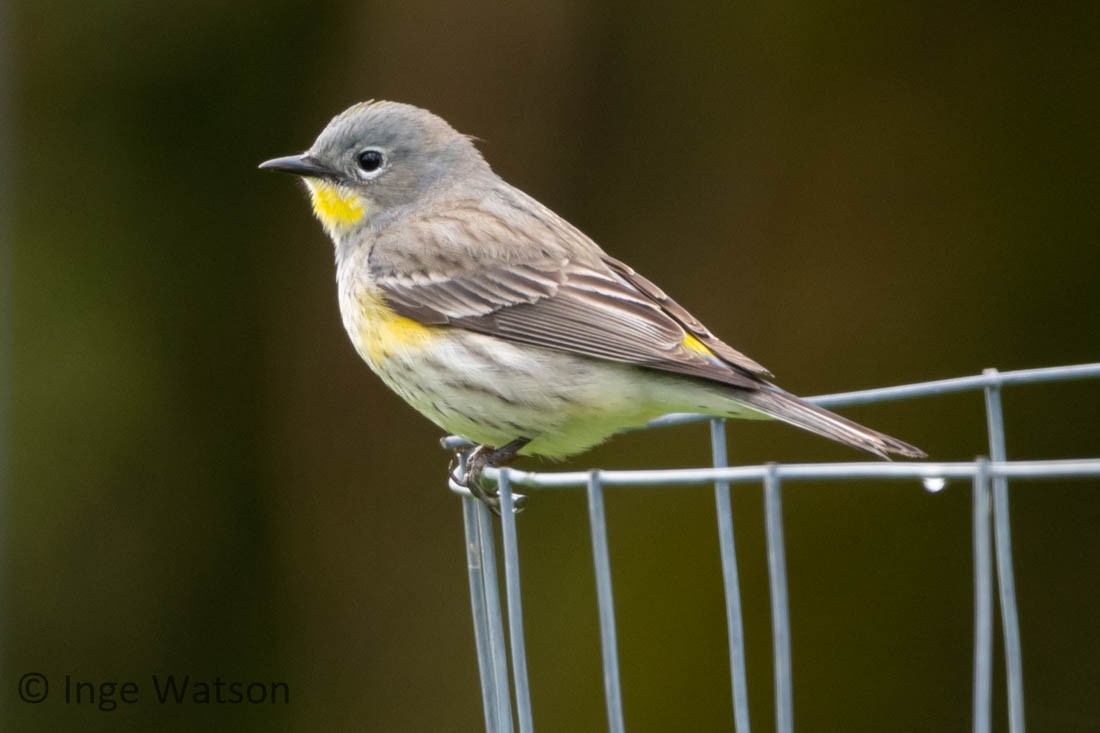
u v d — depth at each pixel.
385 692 13.88
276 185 14.31
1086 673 13.31
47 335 14.05
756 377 8.13
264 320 14.38
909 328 14.41
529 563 13.68
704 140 14.62
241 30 14.16
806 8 14.66
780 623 5.02
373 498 14.23
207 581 14.07
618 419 8.52
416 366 8.92
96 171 14.27
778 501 5.07
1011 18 14.73
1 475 13.59
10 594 13.70
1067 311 14.26
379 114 10.09
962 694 13.33
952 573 13.52
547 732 13.24
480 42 14.15
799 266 14.62
